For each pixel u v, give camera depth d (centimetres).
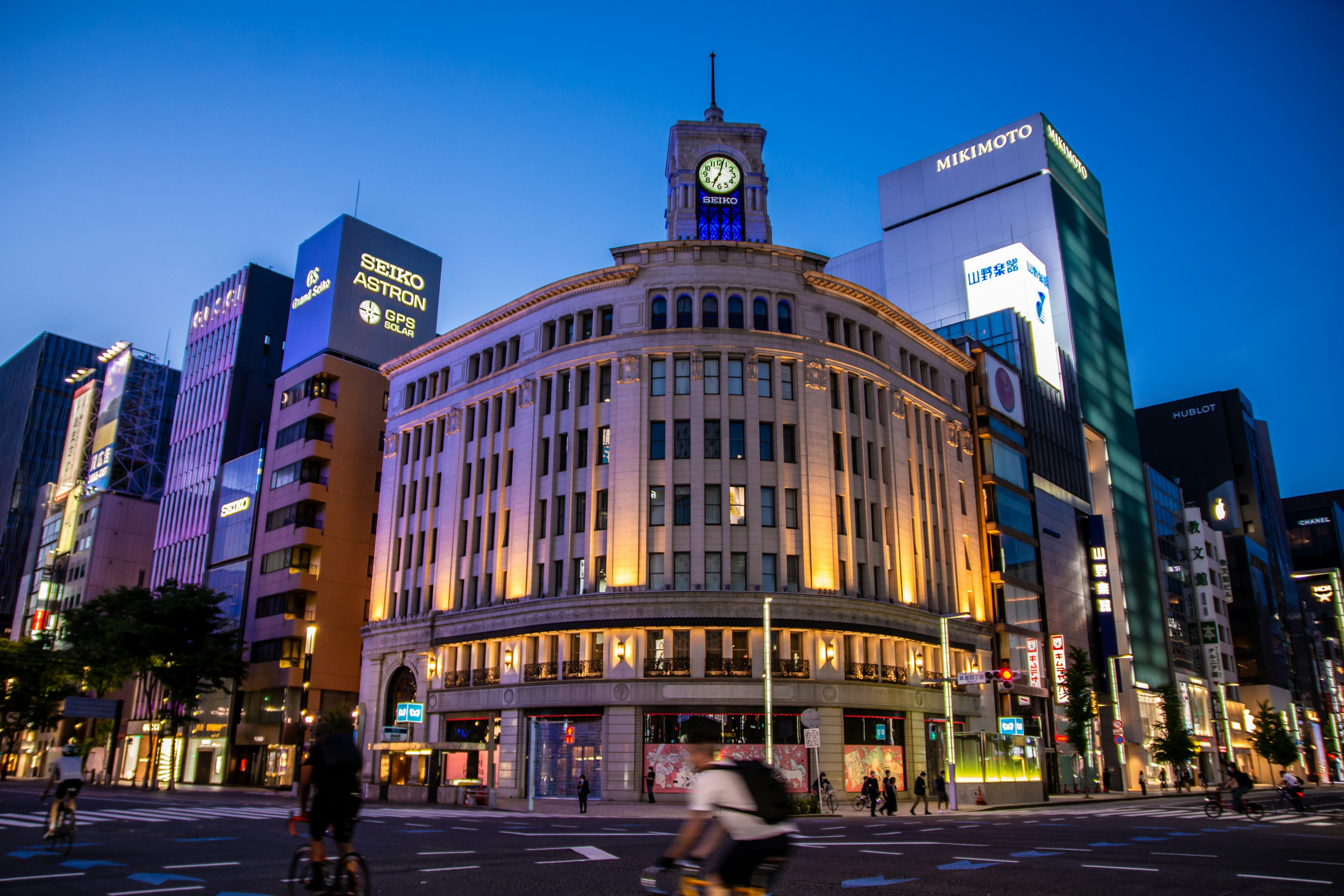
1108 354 9006
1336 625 15088
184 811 2808
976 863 1559
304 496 6669
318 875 944
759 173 5953
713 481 4541
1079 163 9688
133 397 10181
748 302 4841
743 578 4425
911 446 5372
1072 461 7450
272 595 6762
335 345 7288
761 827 635
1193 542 9875
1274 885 1259
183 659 5775
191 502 8331
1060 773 6056
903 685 4628
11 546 12519
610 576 4441
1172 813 3581
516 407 5134
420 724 5044
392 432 5962
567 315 5050
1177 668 8525
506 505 5025
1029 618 6038
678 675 4216
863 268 9938
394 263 7894
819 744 3656
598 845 1850
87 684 5831
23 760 9119
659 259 4916
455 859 1550
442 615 5088
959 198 9288
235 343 8512
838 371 4956
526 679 4491
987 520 5959
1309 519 16238
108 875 1271
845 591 4616
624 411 4662
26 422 13100
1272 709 9675
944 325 8906
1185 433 12912
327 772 951
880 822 3102
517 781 4409
